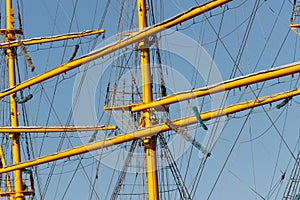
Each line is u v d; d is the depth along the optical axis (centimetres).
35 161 7294
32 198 7762
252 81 5462
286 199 5741
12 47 7969
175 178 6362
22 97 7512
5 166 7594
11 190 7775
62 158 6994
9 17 8050
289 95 5869
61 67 6800
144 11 6475
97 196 6738
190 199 6291
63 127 7375
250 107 5875
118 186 6569
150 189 6275
